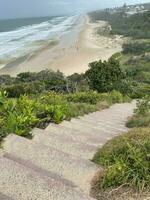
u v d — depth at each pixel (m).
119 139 5.97
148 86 42.75
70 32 151.25
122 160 5.06
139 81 61.62
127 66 77.94
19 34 154.00
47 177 4.81
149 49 98.00
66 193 4.46
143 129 6.16
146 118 12.07
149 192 4.59
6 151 5.96
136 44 103.50
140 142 5.34
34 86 29.39
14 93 28.34
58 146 6.90
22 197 4.29
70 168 5.42
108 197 4.59
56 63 77.62
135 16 186.12
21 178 4.70
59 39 122.62
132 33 138.12
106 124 11.41
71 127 9.40
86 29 166.75
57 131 8.40
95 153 6.36
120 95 26.67
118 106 20.95
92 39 126.62
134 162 4.95
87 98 20.12
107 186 4.77
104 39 128.00
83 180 5.09
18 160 5.62
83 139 7.98
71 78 37.34
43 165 5.49
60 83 29.88
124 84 33.75
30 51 95.25
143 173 4.77
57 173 5.26
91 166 5.52
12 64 77.25
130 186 4.70
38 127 8.48
